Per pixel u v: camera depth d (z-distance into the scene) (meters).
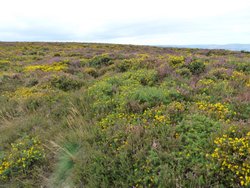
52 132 5.79
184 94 6.52
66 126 5.95
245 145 3.55
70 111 6.54
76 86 9.91
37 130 6.03
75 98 7.65
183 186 3.28
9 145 5.53
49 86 9.73
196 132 4.30
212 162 3.54
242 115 5.04
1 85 11.02
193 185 3.28
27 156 4.70
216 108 5.41
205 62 11.37
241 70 9.18
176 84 7.78
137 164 3.88
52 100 7.98
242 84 7.26
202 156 3.69
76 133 5.14
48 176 4.39
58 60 17.80
